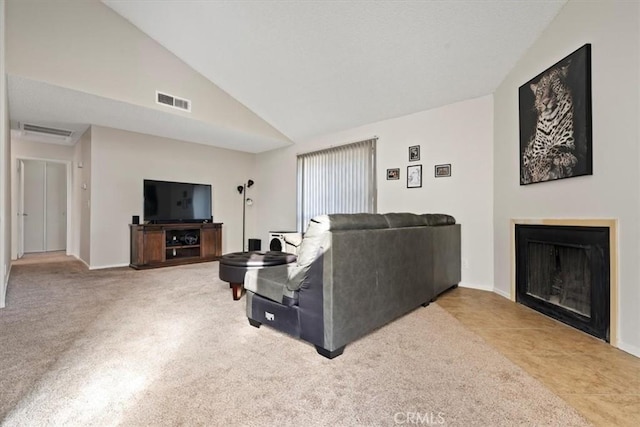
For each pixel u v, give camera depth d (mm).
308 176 5410
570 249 2355
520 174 2863
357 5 2715
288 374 1583
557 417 1254
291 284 1896
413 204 3984
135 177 4969
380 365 1684
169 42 3873
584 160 2123
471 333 2150
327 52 3336
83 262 5031
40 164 6512
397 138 4168
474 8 2492
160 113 4000
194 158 5691
